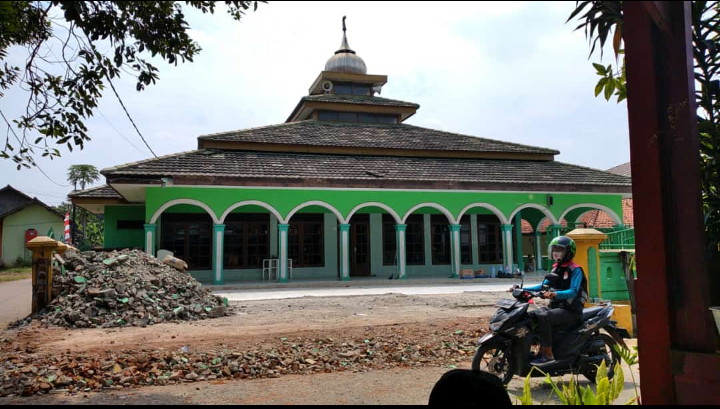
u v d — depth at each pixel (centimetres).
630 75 322
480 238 2422
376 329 868
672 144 311
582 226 2400
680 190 308
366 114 2705
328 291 1723
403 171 2195
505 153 2517
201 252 2062
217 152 2108
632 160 322
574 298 555
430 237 2362
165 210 2027
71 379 557
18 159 531
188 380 570
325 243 2227
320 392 523
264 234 2145
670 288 312
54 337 858
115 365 607
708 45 358
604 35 389
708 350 297
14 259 4034
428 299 1436
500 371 552
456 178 2192
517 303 543
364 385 551
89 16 468
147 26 514
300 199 2005
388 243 2330
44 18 498
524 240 2783
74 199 2189
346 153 2317
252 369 609
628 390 531
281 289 1822
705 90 377
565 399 383
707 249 379
